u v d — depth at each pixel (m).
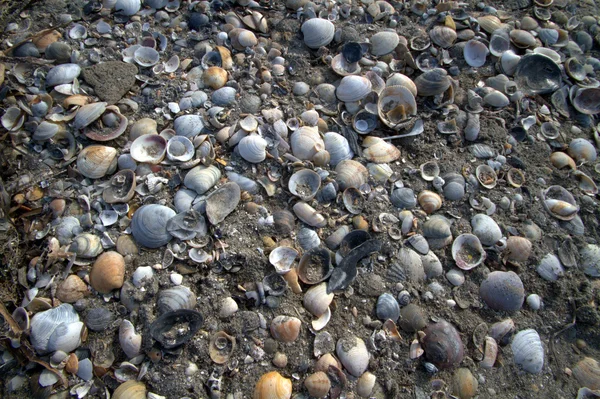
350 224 0.42
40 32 0.47
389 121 0.46
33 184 0.42
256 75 0.48
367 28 0.51
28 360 0.36
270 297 0.39
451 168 0.45
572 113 0.50
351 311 0.39
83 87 0.45
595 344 0.41
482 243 0.43
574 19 0.56
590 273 0.43
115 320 0.38
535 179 0.46
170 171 0.42
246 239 0.41
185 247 0.40
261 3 0.52
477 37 0.52
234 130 0.44
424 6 0.53
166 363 0.36
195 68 0.47
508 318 0.41
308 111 0.46
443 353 0.38
